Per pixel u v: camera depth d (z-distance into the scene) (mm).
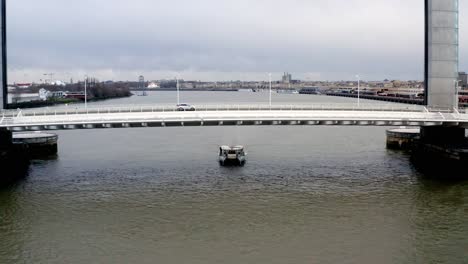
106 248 50438
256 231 54844
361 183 76625
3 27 95812
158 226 56812
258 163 95188
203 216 60281
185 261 46969
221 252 49031
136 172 86438
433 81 98688
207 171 87062
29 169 90062
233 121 81875
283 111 83000
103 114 79750
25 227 56781
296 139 136875
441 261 46625
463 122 87562
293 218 59219
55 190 73312
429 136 98875
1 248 50625
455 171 85125
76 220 59188
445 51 98500
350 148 117000
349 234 53719
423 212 61062
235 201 66750
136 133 154375
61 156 105812
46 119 78875
